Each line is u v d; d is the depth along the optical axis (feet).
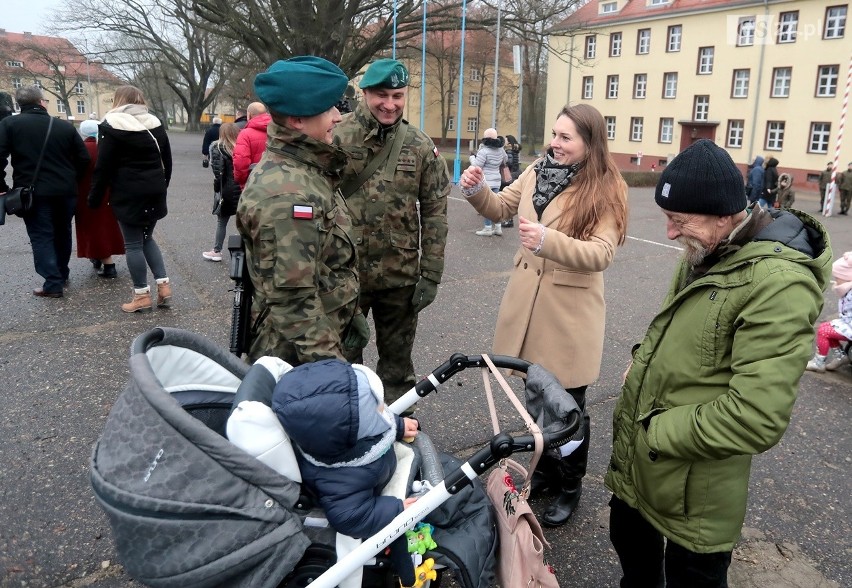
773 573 9.14
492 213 10.36
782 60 99.66
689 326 6.21
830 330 16.22
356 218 10.08
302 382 5.55
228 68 112.98
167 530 5.11
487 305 20.39
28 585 8.18
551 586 6.32
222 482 5.22
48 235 18.80
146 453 5.16
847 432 13.34
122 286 20.51
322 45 64.13
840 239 40.68
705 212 5.84
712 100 110.01
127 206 17.08
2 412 12.34
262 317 7.83
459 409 13.39
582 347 9.53
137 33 100.12
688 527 6.32
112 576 8.41
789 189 54.70
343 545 5.85
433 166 10.53
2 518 9.37
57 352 15.21
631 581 7.61
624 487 7.00
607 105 128.06
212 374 6.80
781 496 11.01
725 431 5.59
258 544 5.33
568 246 8.44
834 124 94.79
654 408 6.50
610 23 123.13
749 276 5.72
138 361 5.49
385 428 5.84
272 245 7.06
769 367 5.44
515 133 184.85
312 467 5.74
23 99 18.01
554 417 6.54
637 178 74.18
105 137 16.57
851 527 10.25
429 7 78.02
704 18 108.88
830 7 93.35
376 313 11.12
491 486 6.91
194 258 24.18
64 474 10.50
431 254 10.66
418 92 170.71
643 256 29.01
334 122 7.64
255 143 21.29
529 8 76.74
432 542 5.98
